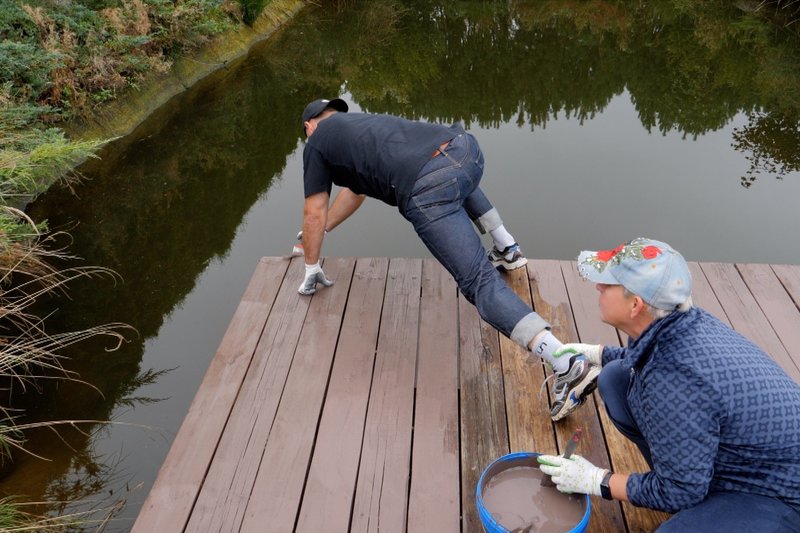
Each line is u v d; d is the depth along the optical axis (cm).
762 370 170
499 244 358
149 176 603
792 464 171
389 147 279
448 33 1081
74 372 375
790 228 520
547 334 259
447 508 236
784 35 980
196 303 437
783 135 686
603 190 580
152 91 739
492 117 768
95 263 477
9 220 436
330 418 274
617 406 211
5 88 563
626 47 989
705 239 506
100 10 759
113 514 289
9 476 309
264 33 997
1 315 371
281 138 687
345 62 936
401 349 311
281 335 320
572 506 211
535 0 1228
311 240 324
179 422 342
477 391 287
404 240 520
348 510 235
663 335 173
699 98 790
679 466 173
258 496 241
